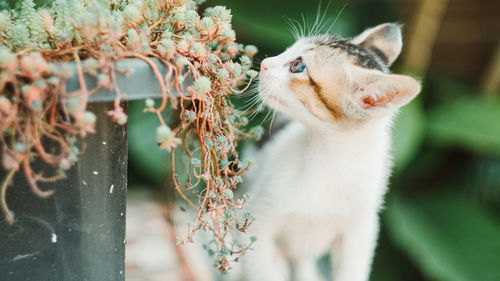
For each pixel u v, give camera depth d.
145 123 0.93
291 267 0.77
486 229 0.96
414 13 1.08
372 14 1.05
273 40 0.93
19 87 0.50
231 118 0.59
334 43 0.68
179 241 0.57
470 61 1.23
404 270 1.00
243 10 0.93
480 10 1.19
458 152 1.13
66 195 0.53
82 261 0.54
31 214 0.53
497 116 0.99
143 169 0.99
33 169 0.52
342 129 0.67
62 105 0.51
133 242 0.85
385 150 0.71
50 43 0.54
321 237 0.72
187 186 0.57
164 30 0.56
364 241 0.71
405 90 0.64
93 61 0.50
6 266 0.53
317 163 0.69
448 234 0.96
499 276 0.90
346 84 0.66
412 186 1.10
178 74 0.52
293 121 0.74
